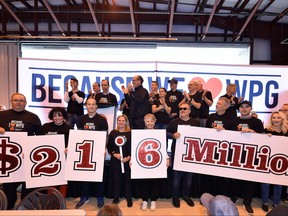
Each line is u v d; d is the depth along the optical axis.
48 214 1.69
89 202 3.47
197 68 5.58
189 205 3.36
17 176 2.86
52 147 2.89
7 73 6.45
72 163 2.94
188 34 7.60
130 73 5.62
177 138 3.17
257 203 3.51
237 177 3.11
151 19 7.38
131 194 3.58
